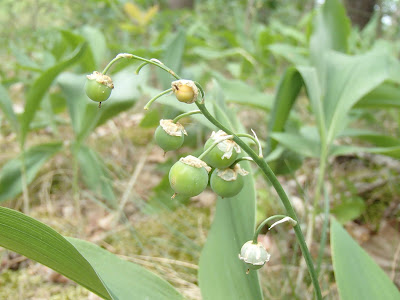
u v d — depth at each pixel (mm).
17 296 181
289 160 215
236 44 373
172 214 243
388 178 256
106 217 242
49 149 254
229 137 86
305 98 402
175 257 207
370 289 114
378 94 215
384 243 210
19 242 89
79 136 222
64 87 236
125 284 107
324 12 247
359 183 257
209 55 324
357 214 212
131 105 229
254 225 119
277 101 187
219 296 114
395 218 225
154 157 304
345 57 203
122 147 309
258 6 537
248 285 115
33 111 213
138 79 230
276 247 206
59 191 265
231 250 123
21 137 222
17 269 200
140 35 443
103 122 233
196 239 219
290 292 174
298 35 380
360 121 336
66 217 241
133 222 238
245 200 126
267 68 383
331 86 194
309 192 252
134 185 270
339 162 287
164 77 215
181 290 179
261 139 307
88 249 114
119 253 210
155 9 372
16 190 230
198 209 249
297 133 227
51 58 286
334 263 117
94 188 236
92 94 87
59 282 191
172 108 190
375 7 536
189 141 269
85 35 261
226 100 226
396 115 275
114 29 487
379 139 218
